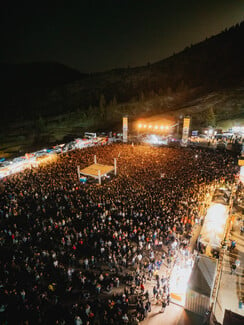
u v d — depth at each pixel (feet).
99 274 55.52
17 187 97.45
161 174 108.99
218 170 110.42
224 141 186.39
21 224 75.00
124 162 134.21
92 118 399.44
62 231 69.05
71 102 615.98
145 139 220.02
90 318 43.98
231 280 54.65
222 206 75.15
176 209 76.64
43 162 139.03
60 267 54.90
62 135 348.38
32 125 449.89
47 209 83.25
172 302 49.29
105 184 103.76
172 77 553.64
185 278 52.54
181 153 149.28
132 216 74.74
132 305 47.57
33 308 45.52
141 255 58.23
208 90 389.60
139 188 92.99
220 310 47.47
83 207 81.46
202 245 62.44
